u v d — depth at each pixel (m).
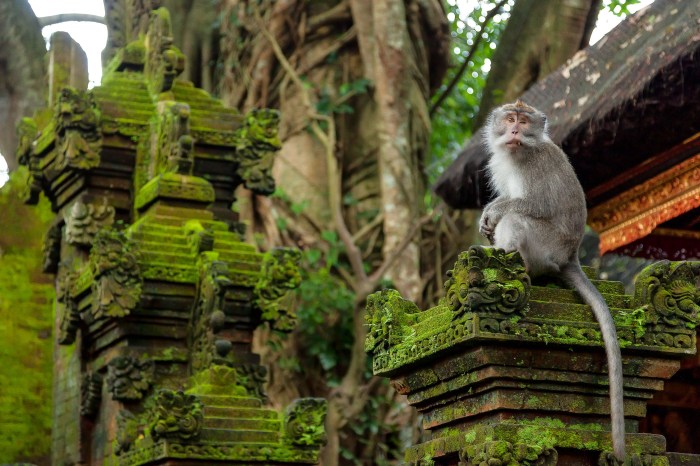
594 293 5.24
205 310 9.46
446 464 5.53
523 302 5.07
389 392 15.05
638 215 10.62
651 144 9.59
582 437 5.07
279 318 9.80
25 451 12.96
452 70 19.53
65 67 12.80
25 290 13.57
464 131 19.45
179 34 17.59
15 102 19.19
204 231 9.70
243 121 10.73
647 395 5.29
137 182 10.49
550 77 11.05
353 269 15.96
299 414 9.02
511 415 5.10
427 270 16.20
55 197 11.20
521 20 17.05
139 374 9.56
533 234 5.74
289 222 16.06
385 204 15.86
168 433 8.54
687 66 8.35
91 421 10.28
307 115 16.50
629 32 10.12
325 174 16.44
